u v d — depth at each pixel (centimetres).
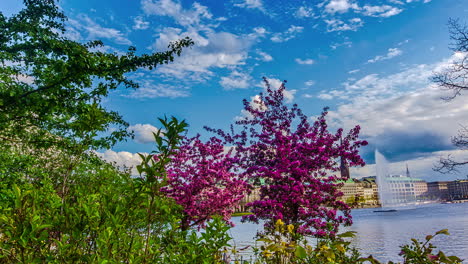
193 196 1488
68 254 189
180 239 246
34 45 943
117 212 198
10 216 192
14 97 733
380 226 6775
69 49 797
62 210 208
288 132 1498
